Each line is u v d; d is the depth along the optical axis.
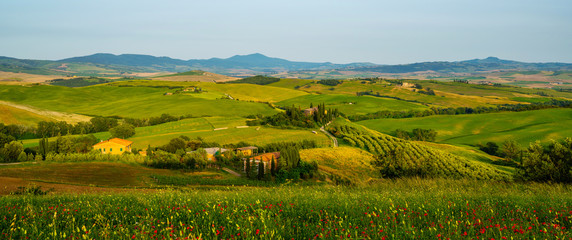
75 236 8.49
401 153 49.66
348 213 10.95
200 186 53.75
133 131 140.00
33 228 9.01
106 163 69.94
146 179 56.56
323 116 170.12
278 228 9.08
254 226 9.11
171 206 11.80
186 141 114.56
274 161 77.81
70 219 10.39
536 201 13.34
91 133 148.75
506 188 22.03
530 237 8.26
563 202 12.45
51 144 91.94
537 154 29.19
